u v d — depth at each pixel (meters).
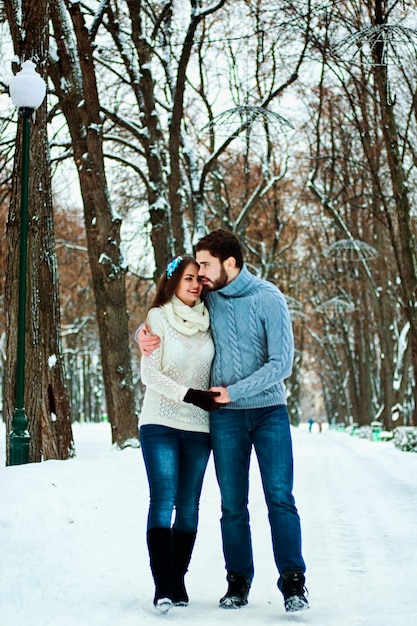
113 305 15.22
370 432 31.20
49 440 11.77
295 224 36.28
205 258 4.64
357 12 16.05
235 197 30.86
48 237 11.51
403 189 16.80
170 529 4.36
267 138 26.52
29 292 8.99
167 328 4.62
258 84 22.03
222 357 4.65
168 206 17.41
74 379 58.03
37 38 9.15
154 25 17.14
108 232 15.05
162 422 4.56
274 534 4.33
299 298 45.41
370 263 31.73
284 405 4.58
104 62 18.88
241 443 4.55
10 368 8.70
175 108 17.08
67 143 17.64
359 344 38.41
